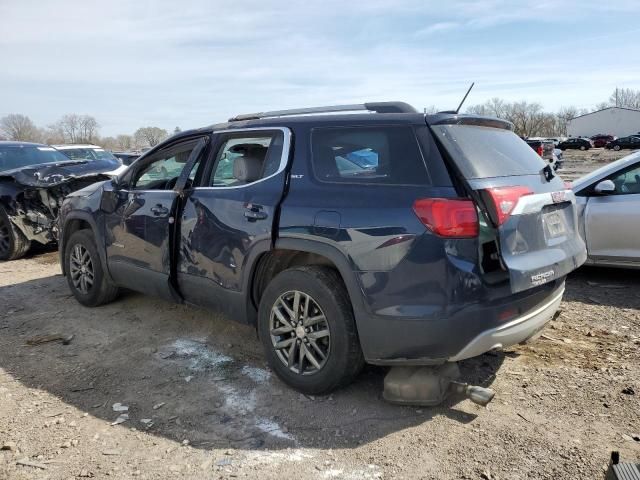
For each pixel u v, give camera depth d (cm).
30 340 462
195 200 410
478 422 312
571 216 369
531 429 303
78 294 550
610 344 417
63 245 571
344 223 314
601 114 8994
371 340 309
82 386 376
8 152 997
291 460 282
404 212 297
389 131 321
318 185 339
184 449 295
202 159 422
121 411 339
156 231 441
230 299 386
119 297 565
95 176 838
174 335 464
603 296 539
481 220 290
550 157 2150
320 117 357
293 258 377
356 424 313
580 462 272
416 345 297
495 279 295
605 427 303
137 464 282
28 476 274
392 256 297
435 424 311
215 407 340
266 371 388
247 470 274
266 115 407
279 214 347
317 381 336
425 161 304
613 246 571
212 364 404
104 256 508
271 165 370
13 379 389
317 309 337
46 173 800
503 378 365
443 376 325
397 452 285
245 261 367
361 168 327
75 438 308
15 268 758
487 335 293
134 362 413
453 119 320
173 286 435
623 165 580
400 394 324
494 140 345
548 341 426
